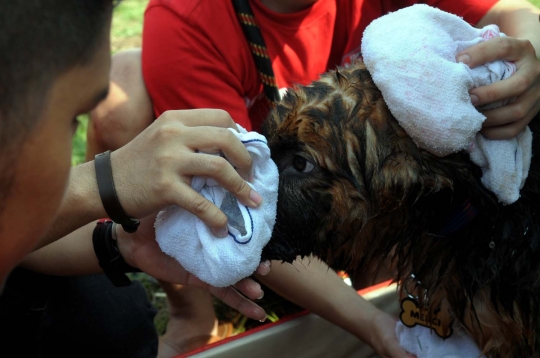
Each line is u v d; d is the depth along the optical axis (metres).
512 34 2.45
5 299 1.90
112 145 2.77
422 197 1.73
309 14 2.59
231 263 1.49
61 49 0.99
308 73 2.73
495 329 1.93
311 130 1.65
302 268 2.20
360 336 2.23
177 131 1.48
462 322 2.00
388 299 2.46
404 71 1.52
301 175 1.71
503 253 1.79
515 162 1.64
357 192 1.69
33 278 2.04
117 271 1.93
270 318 2.99
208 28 2.43
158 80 2.51
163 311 3.12
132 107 2.65
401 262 2.07
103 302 2.12
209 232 1.51
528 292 1.84
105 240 1.88
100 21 1.04
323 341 2.34
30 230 1.17
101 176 1.53
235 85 2.52
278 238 1.72
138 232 1.85
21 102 0.99
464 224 1.80
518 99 1.63
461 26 1.67
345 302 2.21
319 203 1.72
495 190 1.64
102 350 2.10
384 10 2.86
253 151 1.55
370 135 1.65
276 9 2.55
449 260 1.90
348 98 1.67
